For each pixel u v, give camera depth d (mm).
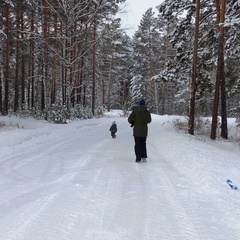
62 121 23828
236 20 15070
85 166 8172
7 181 6582
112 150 11297
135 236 4023
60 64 29297
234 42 18078
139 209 5004
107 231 4152
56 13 25188
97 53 41625
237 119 23469
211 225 4418
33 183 6410
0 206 4988
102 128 22484
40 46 28391
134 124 9055
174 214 4816
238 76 20953
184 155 9203
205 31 20125
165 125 23500
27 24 31656
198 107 24141
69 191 5832
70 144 12852
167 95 58375
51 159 9156
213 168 7305
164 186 6367
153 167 8234
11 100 44125
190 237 4023
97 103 54344
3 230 4086
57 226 4262
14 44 30953
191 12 19484
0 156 9633
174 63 21125
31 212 4730
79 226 4285
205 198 5617
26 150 11016
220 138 17781
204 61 20172
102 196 5617
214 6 19547
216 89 16484
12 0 26297
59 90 42844
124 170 7832
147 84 54469
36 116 26562
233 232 4199
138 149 8953
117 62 53375
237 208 5062
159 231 4191
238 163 8242
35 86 39656
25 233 4004
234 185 6289
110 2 26922
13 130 15805
